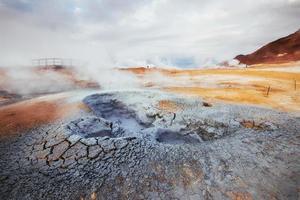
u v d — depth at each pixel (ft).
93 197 13.92
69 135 20.84
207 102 34.12
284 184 14.84
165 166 16.84
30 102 33.94
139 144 19.99
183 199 13.92
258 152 18.92
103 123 25.46
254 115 27.73
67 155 18.06
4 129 22.74
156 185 14.99
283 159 17.75
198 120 26.61
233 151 19.15
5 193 14.08
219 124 25.64
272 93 44.14
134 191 14.46
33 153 18.42
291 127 24.02
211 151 19.19
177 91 44.98
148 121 28.96
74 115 27.12
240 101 36.35
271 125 24.73
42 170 16.30
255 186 14.78
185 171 16.31
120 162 17.26
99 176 15.66
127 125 29.78
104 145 19.27
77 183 14.99
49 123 24.29
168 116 28.19
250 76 76.02
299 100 37.52
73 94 39.42
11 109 30.09
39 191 14.30
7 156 17.95
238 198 13.84
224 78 72.95
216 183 15.16
